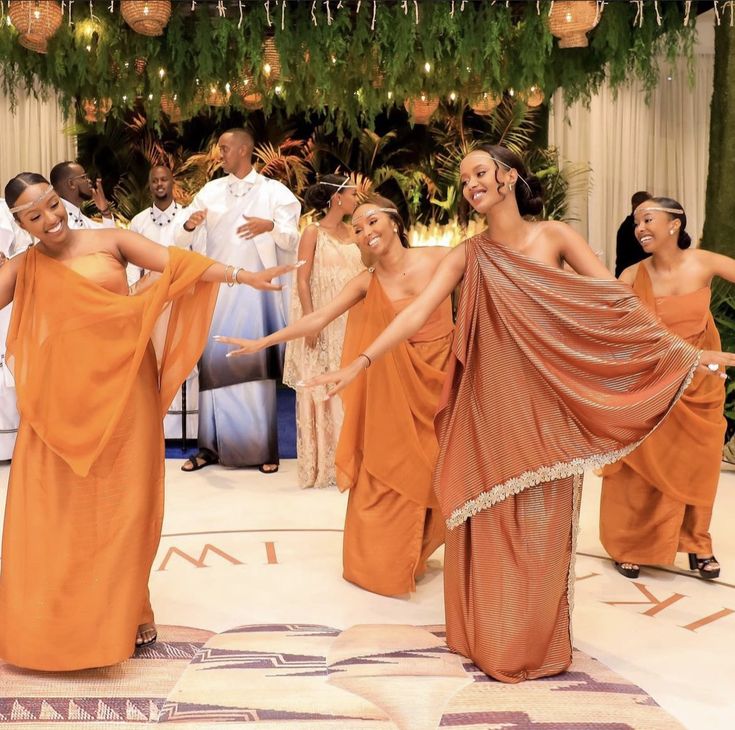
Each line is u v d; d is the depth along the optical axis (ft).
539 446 9.12
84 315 9.23
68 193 18.60
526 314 9.16
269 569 12.82
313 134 34.65
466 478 9.45
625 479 12.67
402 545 11.71
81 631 9.08
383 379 11.72
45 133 32.37
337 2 16.96
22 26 15.67
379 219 11.50
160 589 11.94
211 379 19.08
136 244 9.67
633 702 8.78
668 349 9.05
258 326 18.80
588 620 11.03
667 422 12.38
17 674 9.34
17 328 9.32
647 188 33.86
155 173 20.29
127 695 8.86
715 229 20.71
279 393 32.53
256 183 18.56
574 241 9.38
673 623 10.97
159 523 9.73
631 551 12.68
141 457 9.45
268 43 18.49
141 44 17.98
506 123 31.63
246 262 18.54
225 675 9.30
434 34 16.99
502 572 9.21
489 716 8.46
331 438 17.80
